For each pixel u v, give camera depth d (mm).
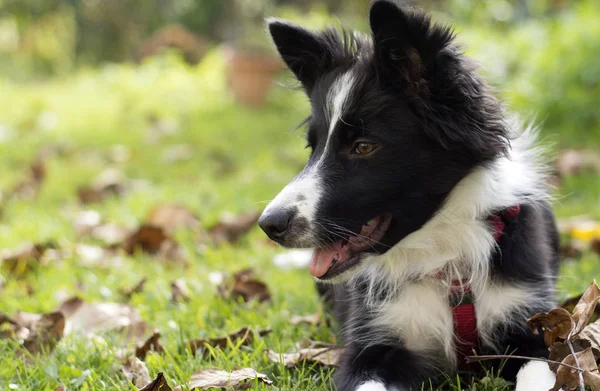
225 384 1015
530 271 1066
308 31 1152
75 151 2611
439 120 1017
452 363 1092
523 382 979
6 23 6477
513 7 3854
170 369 1079
